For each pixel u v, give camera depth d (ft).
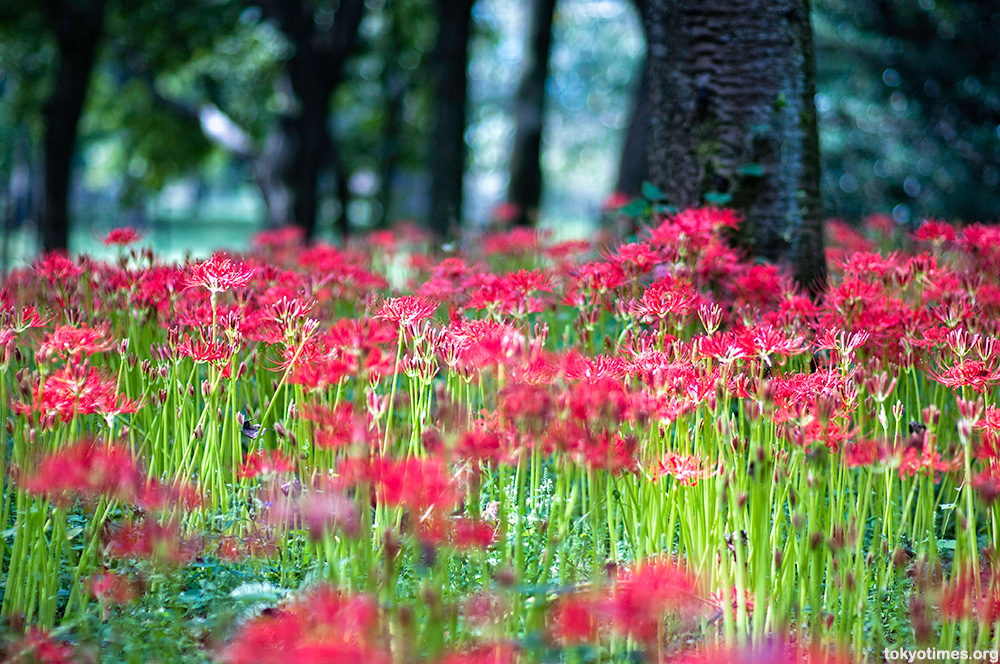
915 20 33.19
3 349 8.66
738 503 7.38
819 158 14.53
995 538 7.88
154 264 11.79
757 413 7.81
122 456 7.20
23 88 48.62
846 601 7.41
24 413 7.90
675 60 14.43
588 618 6.25
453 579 8.49
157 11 44.42
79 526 9.59
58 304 10.85
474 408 10.35
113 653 7.62
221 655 7.06
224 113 54.13
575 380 8.54
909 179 32.78
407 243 19.33
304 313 9.25
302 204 42.65
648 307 9.66
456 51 39.50
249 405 10.53
